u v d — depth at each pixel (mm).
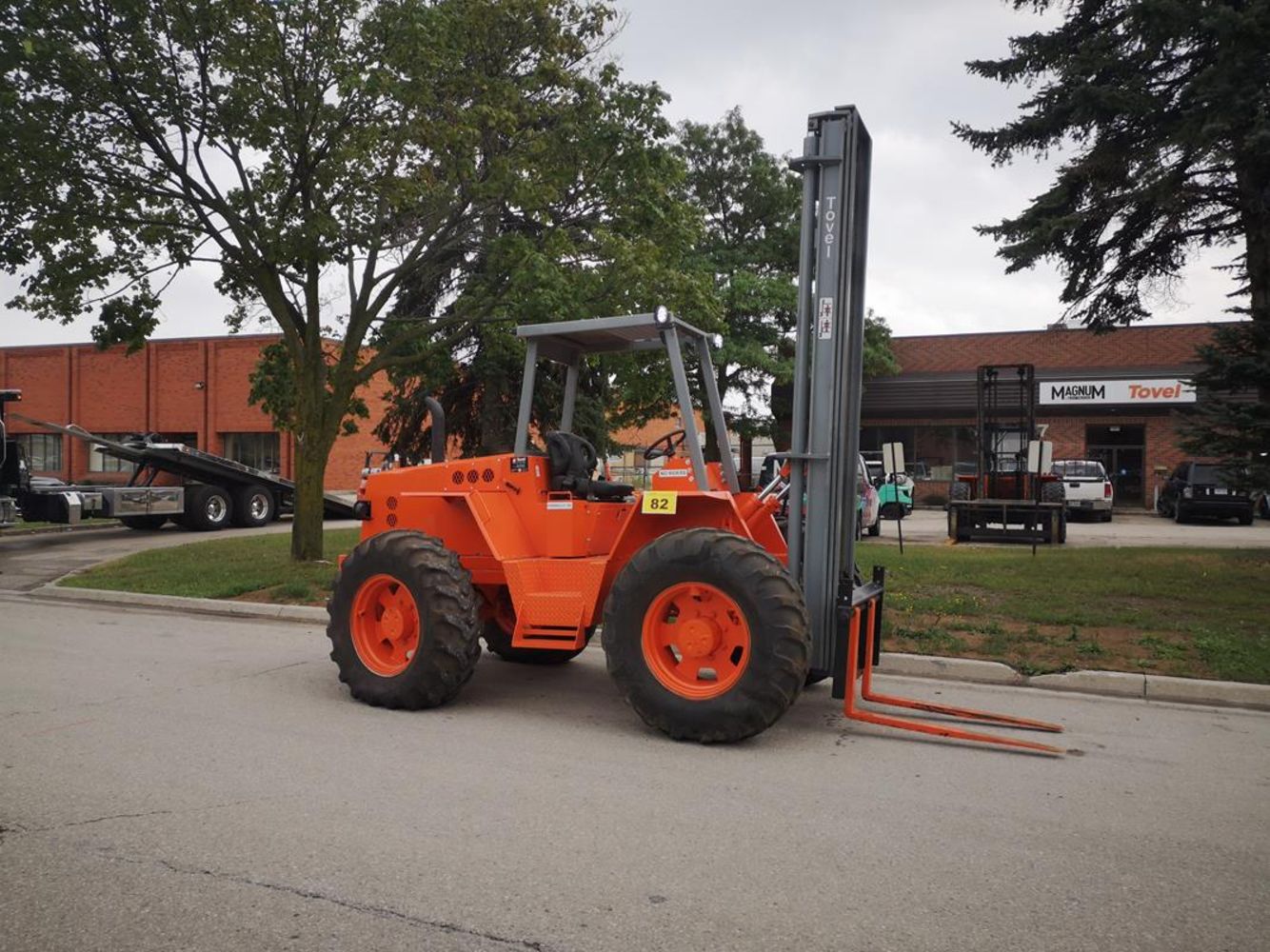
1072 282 14664
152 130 11797
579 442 6801
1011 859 3863
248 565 13430
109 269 12664
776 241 31125
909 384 34000
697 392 12922
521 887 3537
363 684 6375
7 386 39812
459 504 6887
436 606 6168
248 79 11359
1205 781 4969
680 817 4297
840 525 6195
